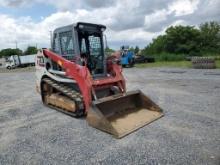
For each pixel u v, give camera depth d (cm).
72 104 635
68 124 588
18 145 475
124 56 2445
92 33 695
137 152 421
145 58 3117
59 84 720
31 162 404
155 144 449
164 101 787
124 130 516
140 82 1266
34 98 946
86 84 596
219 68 1967
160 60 3672
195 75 1495
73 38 646
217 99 791
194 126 536
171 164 376
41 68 797
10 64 4369
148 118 587
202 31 5209
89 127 559
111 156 411
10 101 914
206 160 383
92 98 598
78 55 641
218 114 622
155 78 1425
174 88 1035
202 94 881
